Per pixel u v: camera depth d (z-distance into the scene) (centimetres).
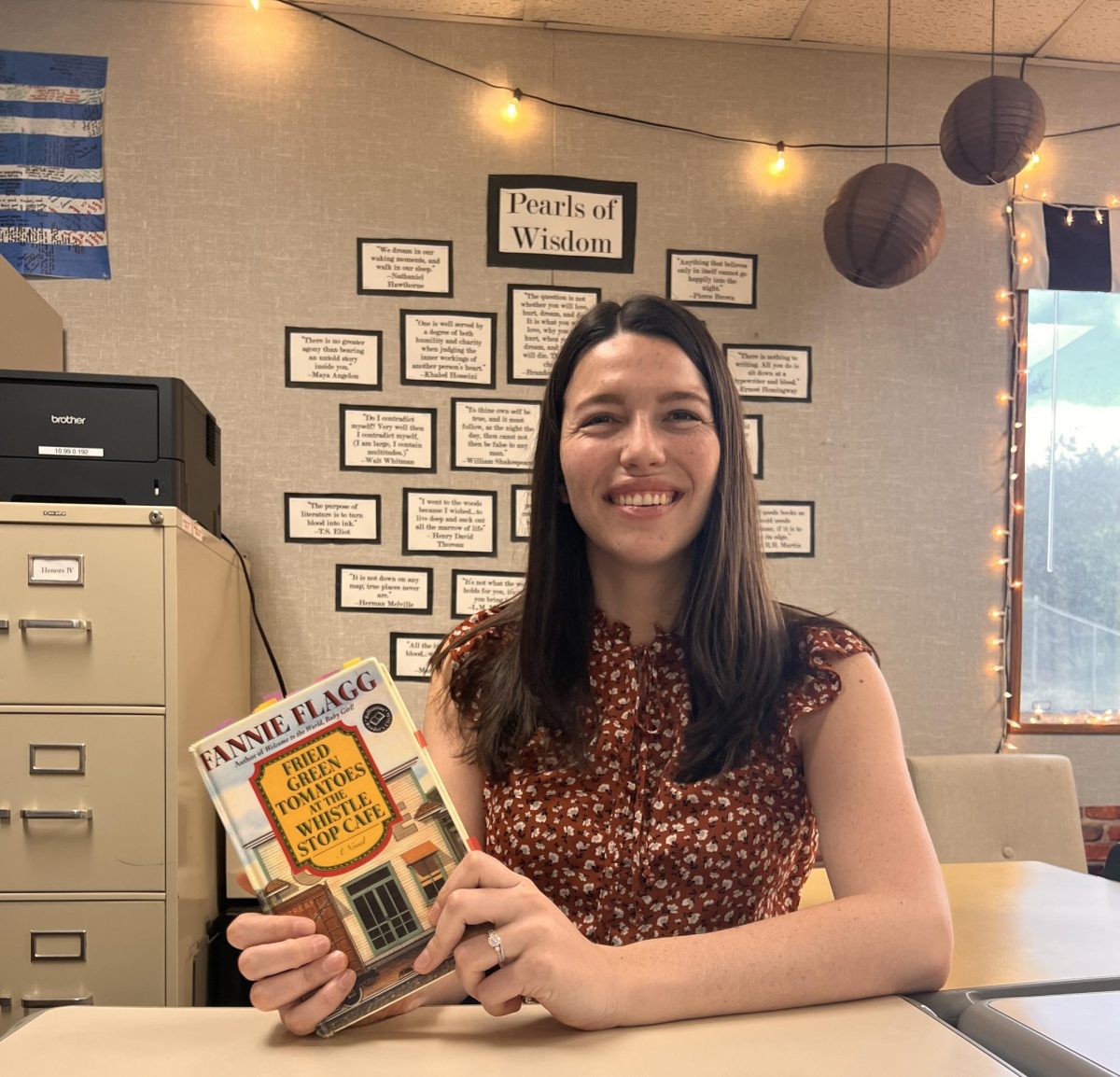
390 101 239
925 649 250
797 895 99
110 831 152
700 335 94
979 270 257
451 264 240
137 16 232
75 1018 63
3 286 185
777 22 240
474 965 59
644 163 246
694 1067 54
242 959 59
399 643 235
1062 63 258
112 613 154
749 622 94
